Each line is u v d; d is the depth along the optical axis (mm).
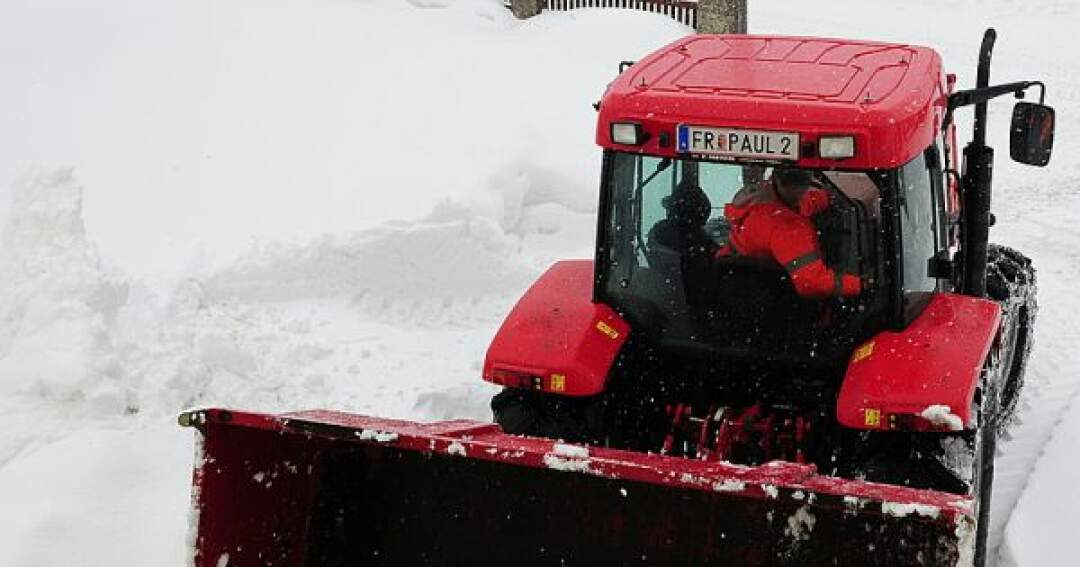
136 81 11594
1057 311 9242
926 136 4980
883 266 4977
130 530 5512
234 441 4207
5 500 5570
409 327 8172
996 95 5707
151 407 6547
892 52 5582
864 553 3824
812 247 5023
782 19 20547
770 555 3982
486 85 12117
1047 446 6910
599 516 4227
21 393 6465
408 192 9398
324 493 4500
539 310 5395
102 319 6793
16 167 9758
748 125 4812
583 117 11469
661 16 16359
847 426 4816
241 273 8188
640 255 5305
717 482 3711
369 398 7062
